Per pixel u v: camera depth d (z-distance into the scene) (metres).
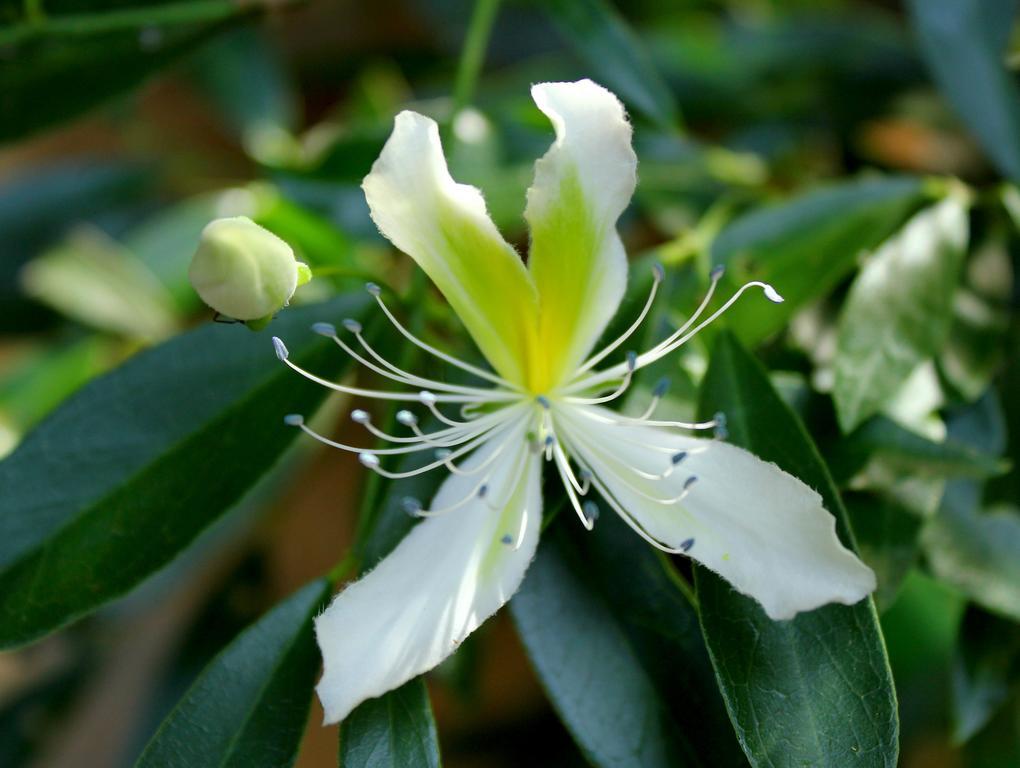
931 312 0.15
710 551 0.12
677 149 0.20
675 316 0.15
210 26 0.18
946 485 0.15
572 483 0.14
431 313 0.15
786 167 0.21
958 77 0.17
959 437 0.16
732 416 0.14
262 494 0.20
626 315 0.14
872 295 0.15
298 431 0.14
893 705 0.12
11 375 0.22
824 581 0.12
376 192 0.12
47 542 0.14
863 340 0.15
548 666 0.13
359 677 0.12
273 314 0.12
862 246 0.16
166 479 0.14
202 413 0.14
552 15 0.18
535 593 0.13
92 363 0.22
